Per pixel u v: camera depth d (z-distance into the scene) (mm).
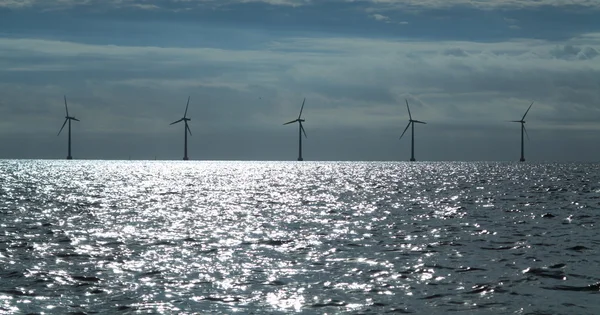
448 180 161750
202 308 29703
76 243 49000
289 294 32188
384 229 58281
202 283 34562
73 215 71000
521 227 59281
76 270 38000
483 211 75938
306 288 33406
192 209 79938
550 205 84000
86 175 195250
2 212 73688
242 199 98125
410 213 74125
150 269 38406
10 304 30219
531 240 50188
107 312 29031
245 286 33906
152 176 193000
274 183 150875
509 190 117750
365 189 124500
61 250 45375
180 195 107062
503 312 29094
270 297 31625
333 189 125062
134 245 48156
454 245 47875
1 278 35562
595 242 48938
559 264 39625
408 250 45594
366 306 30016
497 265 39500
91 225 61188
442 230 57312
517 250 45312
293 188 129125
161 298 31406
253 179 174250
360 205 86125
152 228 59156
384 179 171625
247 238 52156
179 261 41125
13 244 47906
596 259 41438
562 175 192125
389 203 89250
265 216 71000
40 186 131000
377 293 32406
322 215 72062
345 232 56094
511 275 36469
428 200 94500
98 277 36031
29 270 37875
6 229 57250
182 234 54719
